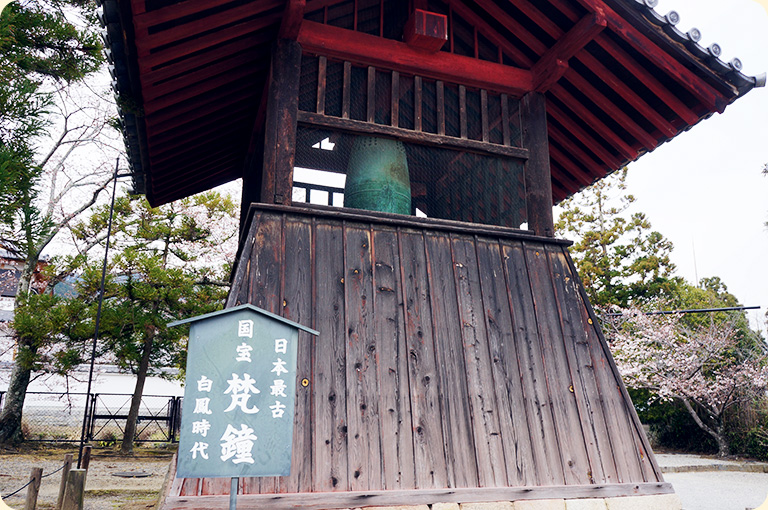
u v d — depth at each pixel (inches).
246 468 101.8
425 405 169.5
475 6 234.7
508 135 230.7
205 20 183.8
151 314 547.5
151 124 236.4
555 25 218.5
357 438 157.9
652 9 195.6
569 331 200.4
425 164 216.1
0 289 679.7
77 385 770.8
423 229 201.3
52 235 565.6
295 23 195.9
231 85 238.7
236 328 109.6
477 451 167.5
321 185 199.3
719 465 560.4
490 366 183.2
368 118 208.2
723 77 211.8
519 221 222.4
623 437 185.5
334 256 184.1
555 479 170.6
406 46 217.9
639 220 1004.6
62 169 685.9
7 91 179.2
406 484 156.0
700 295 958.4
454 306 189.6
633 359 776.9
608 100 239.3
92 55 317.7
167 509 132.5
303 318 170.2
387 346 174.6
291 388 108.9
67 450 552.4
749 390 660.7
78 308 519.8
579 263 1019.9
